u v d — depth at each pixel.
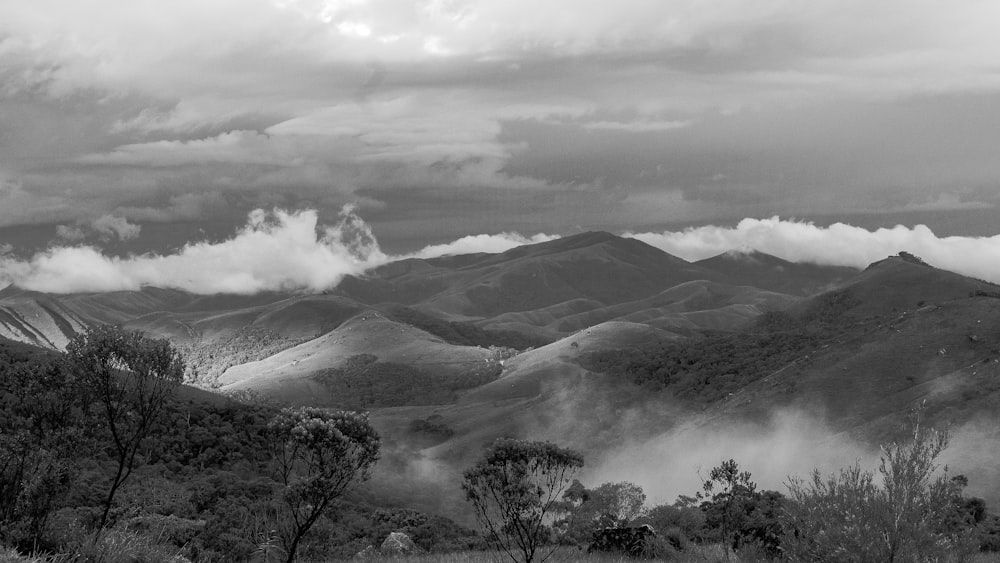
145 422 18.55
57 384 17.56
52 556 13.95
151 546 16.05
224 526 22.64
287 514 22.33
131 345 18.30
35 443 16.03
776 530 21.70
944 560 12.03
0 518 14.67
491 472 18.72
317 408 19.95
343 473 19.62
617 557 22.83
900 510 12.16
